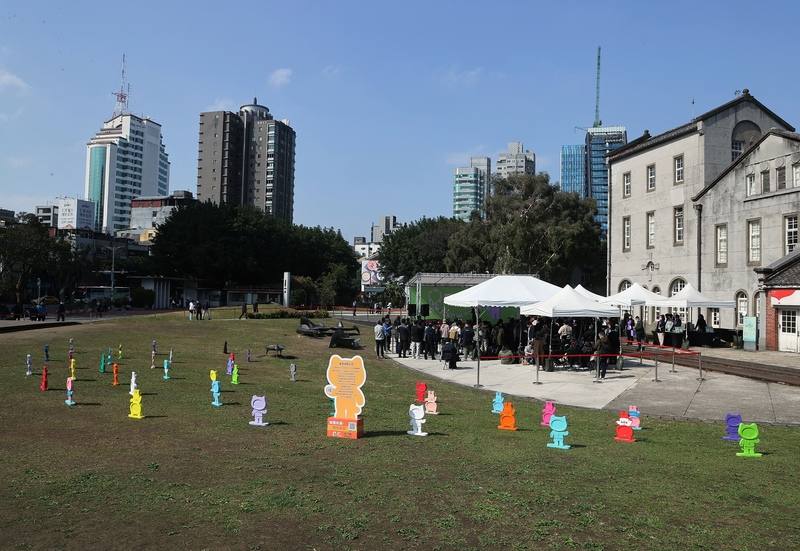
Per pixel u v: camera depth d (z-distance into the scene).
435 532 6.66
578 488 8.34
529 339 27.31
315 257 97.69
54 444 10.33
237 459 9.56
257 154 156.50
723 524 7.02
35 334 30.11
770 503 7.82
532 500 7.76
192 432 11.48
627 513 7.34
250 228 85.25
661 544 6.41
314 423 12.68
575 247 66.06
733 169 36.94
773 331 31.36
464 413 14.98
